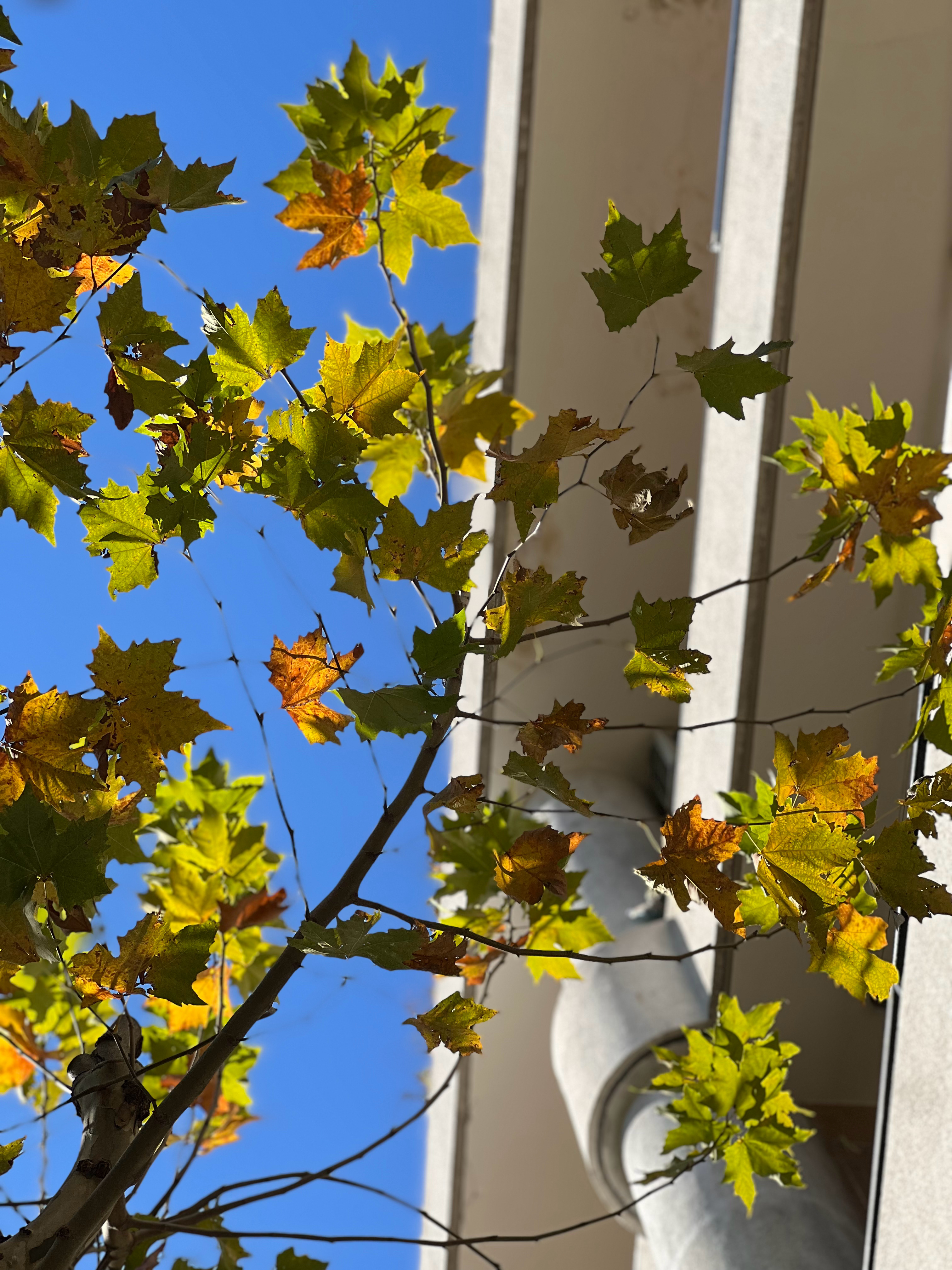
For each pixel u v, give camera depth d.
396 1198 1.06
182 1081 0.92
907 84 2.72
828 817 1.08
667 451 4.65
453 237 1.44
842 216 2.75
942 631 1.24
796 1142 1.53
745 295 3.06
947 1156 1.58
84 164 0.99
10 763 0.97
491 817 1.69
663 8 4.43
